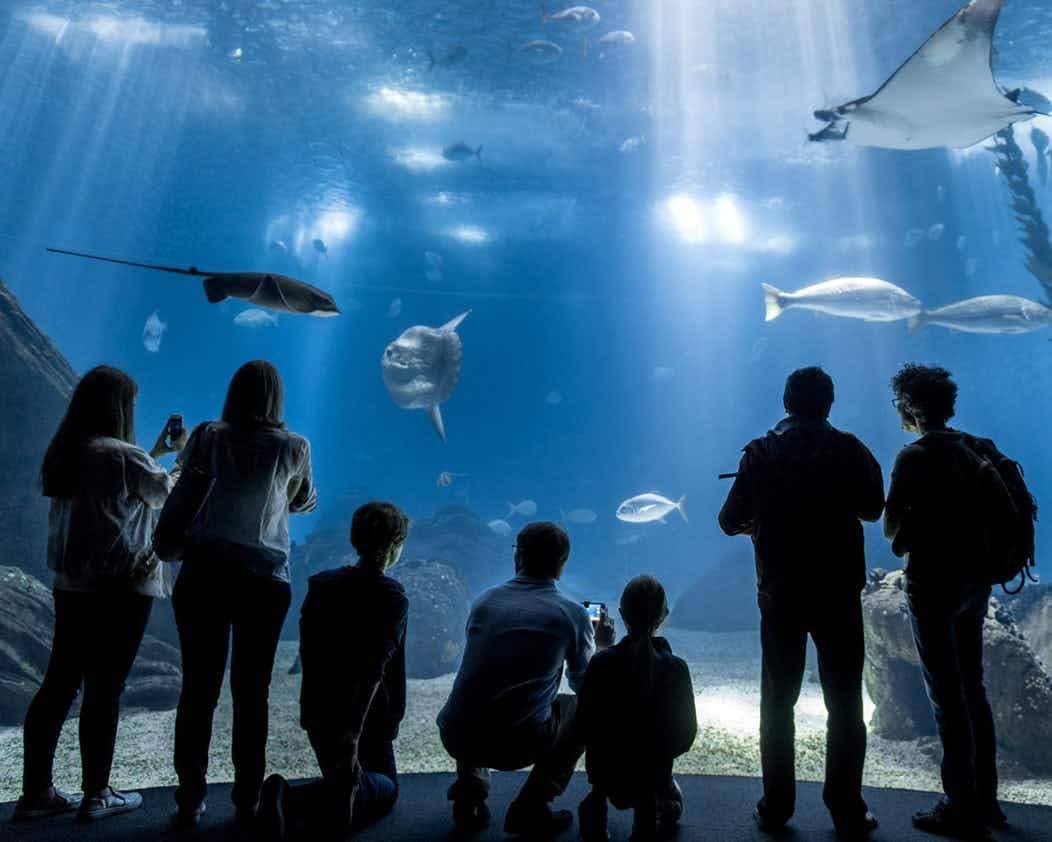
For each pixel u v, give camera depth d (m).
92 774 2.88
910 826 2.81
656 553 31.64
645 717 2.55
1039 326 7.56
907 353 32.31
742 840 2.69
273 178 26.05
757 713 6.30
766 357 38.38
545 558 2.94
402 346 6.12
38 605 6.93
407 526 2.91
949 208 25.80
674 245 32.62
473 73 17.41
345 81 18.14
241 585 2.73
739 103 18.53
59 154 26.11
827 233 28.98
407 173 24.86
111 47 18.02
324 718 2.69
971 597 2.76
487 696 2.69
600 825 2.61
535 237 32.88
